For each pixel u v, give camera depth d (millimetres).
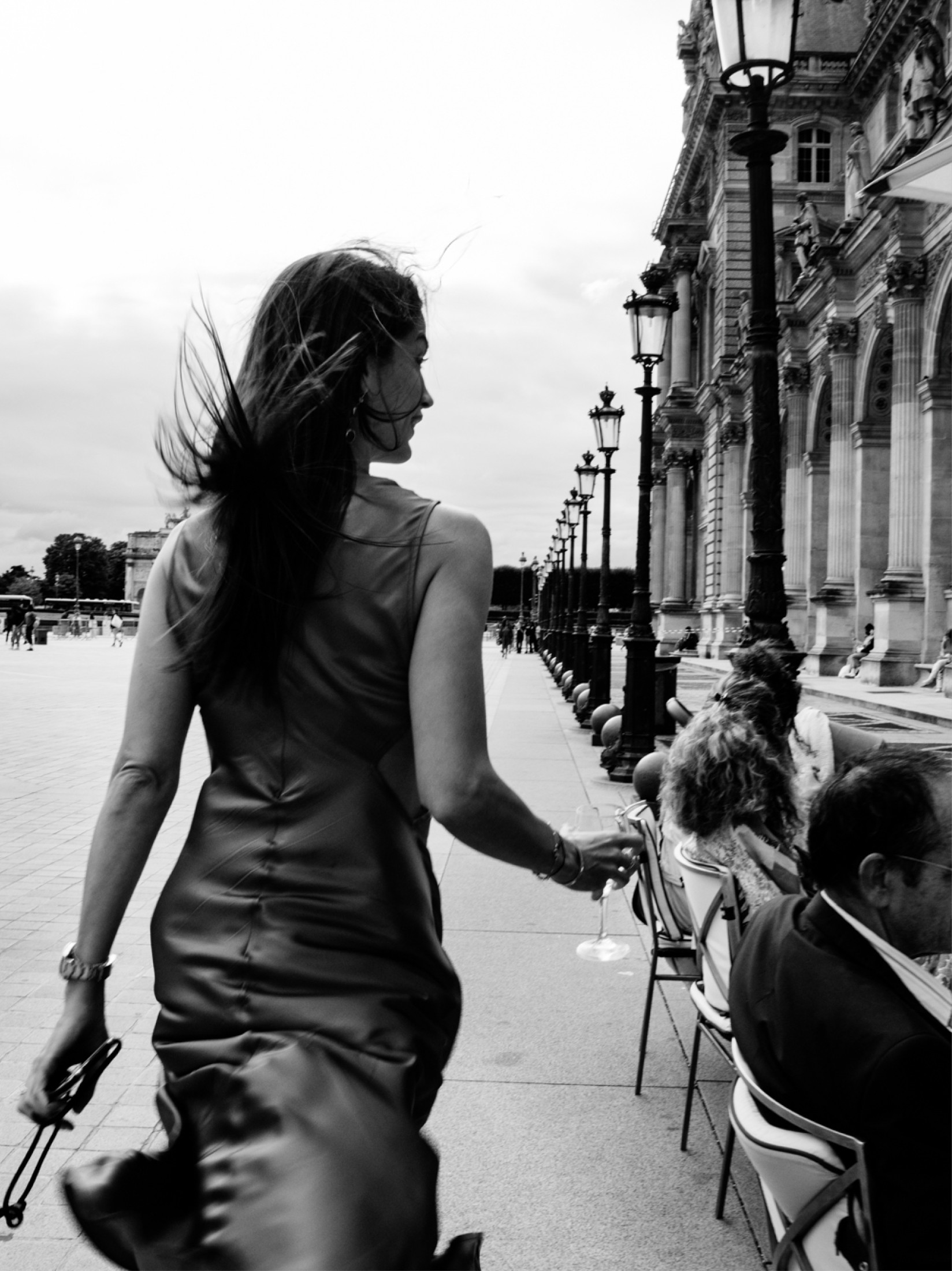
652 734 13078
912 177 5273
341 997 1520
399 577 1644
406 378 1847
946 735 17922
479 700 1628
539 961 6004
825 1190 2025
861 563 35500
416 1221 1339
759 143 6641
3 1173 3662
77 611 102438
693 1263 3172
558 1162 3777
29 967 5938
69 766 14453
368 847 1604
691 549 71062
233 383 1693
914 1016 2018
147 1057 4711
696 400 65875
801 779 4867
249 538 1630
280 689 1635
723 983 3709
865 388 35312
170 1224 1411
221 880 1601
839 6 51969
